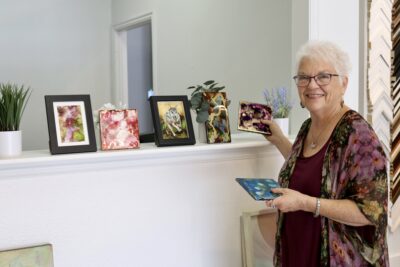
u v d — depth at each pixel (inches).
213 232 81.7
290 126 97.0
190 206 78.7
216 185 81.1
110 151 67.9
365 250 58.9
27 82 185.0
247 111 79.5
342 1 92.7
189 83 152.6
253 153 84.0
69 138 65.4
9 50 181.0
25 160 60.3
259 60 121.7
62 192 66.6
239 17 128.4
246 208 84.9
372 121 102.7
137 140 71.6
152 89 185.3
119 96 200.1
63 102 66.2
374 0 101.0
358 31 96.3
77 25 194.7
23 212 63.9
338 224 59.4
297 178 64.7
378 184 56.0
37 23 185.9
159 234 75.9
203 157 78.4
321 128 64.8
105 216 70.5
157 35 168.9
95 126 74.8
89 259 69.6
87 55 197.8
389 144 106.0
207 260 81.4
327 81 61.6
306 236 63.0
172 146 73.9
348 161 58.1
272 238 86.1
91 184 68.9
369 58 100.8
